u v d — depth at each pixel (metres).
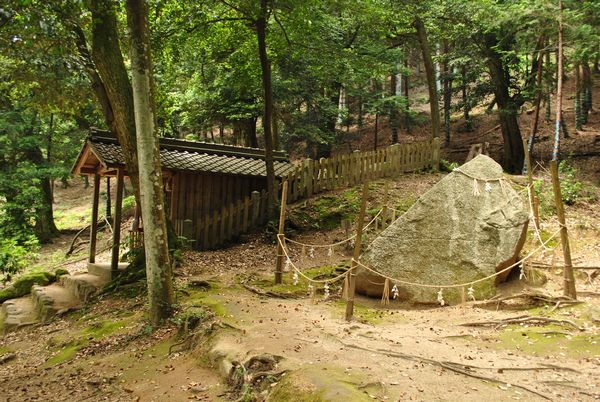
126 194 29.42
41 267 18.75
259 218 14.64
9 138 22.16
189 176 14.54
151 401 5.96
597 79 28.73
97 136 13.56
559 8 15.55
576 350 6.07
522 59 22.66
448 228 9.04
